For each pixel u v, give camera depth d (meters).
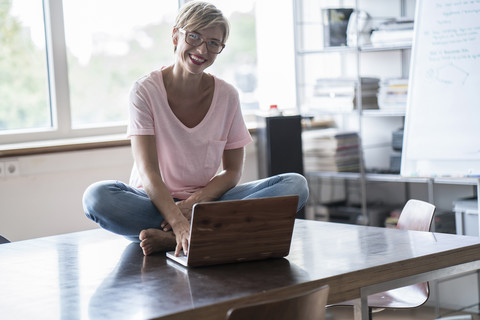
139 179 2.38
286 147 4.04
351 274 1.60
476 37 3.16
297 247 1.92
